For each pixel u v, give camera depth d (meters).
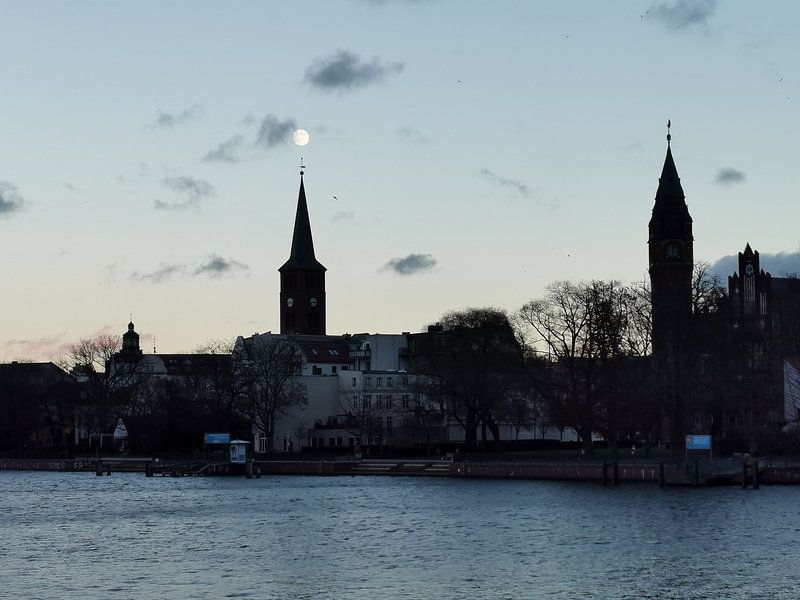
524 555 114.50
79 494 192.62
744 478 168.25
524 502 158.50
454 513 149.00
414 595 97.25
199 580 104.94
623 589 97.88
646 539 121.75
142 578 106.31
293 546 123.88
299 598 96.94
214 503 170.62
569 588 98.62
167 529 139.88
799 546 115.88
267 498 176.62
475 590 98.62
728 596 94.88
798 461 190.25
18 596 99.12
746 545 116.81
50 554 121.19
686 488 171.38
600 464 186.62
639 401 195.75
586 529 129.88
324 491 186.25
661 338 199.00
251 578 105.50
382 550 119.94
